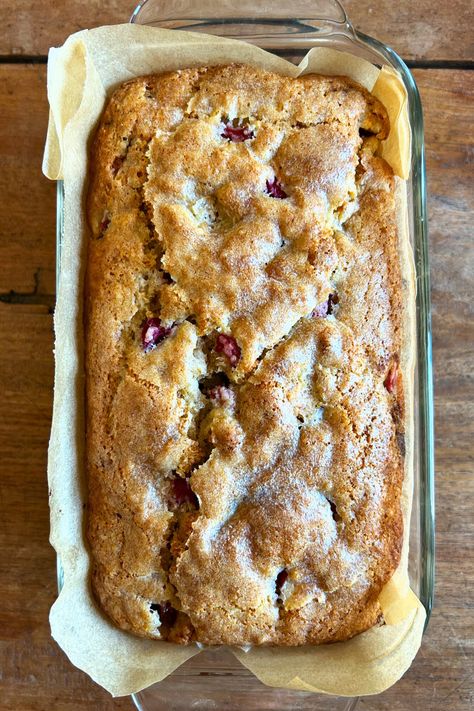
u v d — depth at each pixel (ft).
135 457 0.79
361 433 0.80
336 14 0.86
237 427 0.78
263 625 0.79
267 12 0.88
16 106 0.94
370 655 0.80
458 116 0.94
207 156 0.82
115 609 0.80
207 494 0.77
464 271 0.94
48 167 0.82
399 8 0.94
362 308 0.82
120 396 0.80
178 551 0.78
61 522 0.81
